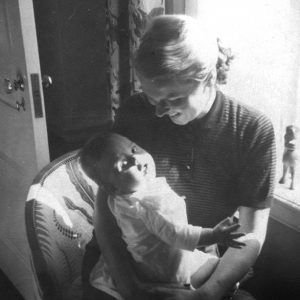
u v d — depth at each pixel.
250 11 1.29
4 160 1.76
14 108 1.56
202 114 0.97
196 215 1.06
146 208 0.93
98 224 1.00
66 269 1.07
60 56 3.00
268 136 0.98
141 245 0.96
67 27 2.97
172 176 1.02
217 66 0.92
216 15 1.37
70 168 1.17
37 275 0.98
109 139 0.93
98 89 3.07
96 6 2.94
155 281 0.98
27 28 1.38
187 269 0.98
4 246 1.95
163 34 0.81
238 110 0.98
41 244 1.01
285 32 1.25
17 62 1.45
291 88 1.29
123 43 1.54
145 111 1.03
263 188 1.00
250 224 1.02
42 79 1.51
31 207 1.05
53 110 3.19
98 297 1.02
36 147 1.51
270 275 1.34
